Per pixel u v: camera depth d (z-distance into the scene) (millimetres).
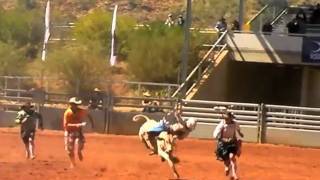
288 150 64625
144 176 40969
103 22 126312
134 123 73812
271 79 100438
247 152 61031
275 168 49406
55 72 106438
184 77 84625
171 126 41219
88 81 104750
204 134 72188
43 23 136375
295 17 106688
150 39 109500
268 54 91000
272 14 116688
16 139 63594
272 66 99000
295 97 101375
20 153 52344
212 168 46906
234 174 40094
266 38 91062
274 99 100750
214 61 90562
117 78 107562
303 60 89812
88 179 38781
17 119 47969
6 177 38281
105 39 123188
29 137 48125
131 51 109625
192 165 48312
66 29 135875
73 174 40500
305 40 89625
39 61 112812
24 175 39312
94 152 54938
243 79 97938
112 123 74500
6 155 50781
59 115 75375
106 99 75188
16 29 132875
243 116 72062
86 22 128250
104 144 62500
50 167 43469
